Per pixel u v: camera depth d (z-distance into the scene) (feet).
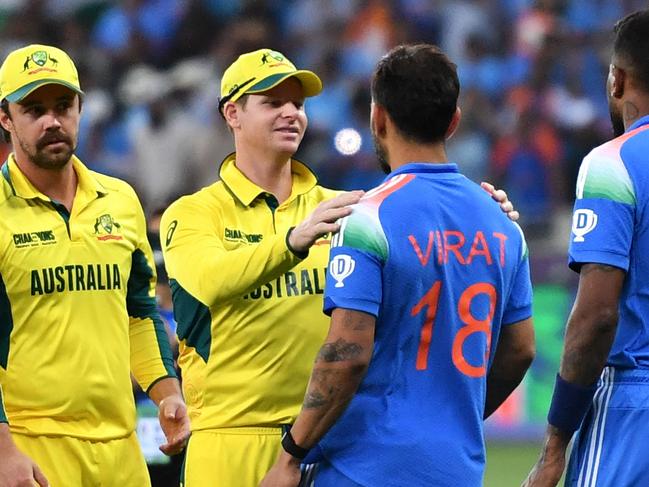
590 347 49.75
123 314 60.75
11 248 57.98
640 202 50.01
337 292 48.49
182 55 194.08
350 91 183.52
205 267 57.57
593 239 49.83
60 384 58.29
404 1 195.42
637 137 50.75
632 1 193.47
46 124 58.18
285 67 62.28
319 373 48.37
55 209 59.41
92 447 59.21
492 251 50.62
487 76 185.16
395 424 49.19
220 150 175.73
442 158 51.03
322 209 50.57
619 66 52.06
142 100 183.42
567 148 178.60
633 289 50.52
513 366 53.42
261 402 60.54
